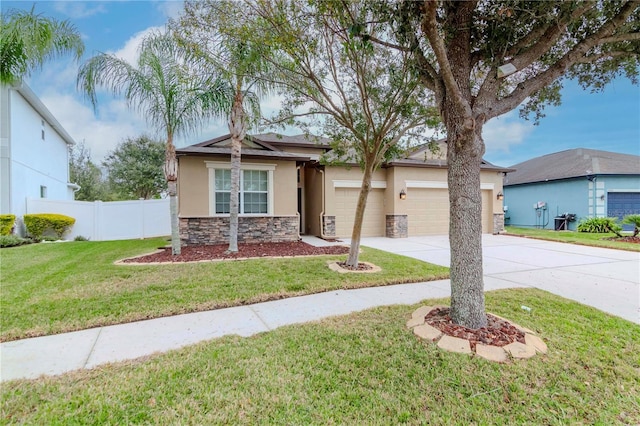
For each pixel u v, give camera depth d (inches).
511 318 161.3
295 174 479.8
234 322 161.3
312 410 92.0
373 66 237.6
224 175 446.3
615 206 694.5
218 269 265.4
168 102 315.3
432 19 110.3
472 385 104.3
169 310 173.8
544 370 112.7
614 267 302.0
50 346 133.9
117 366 116.6
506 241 506.3
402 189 554.9
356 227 282.0
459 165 143.2
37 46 321.7
